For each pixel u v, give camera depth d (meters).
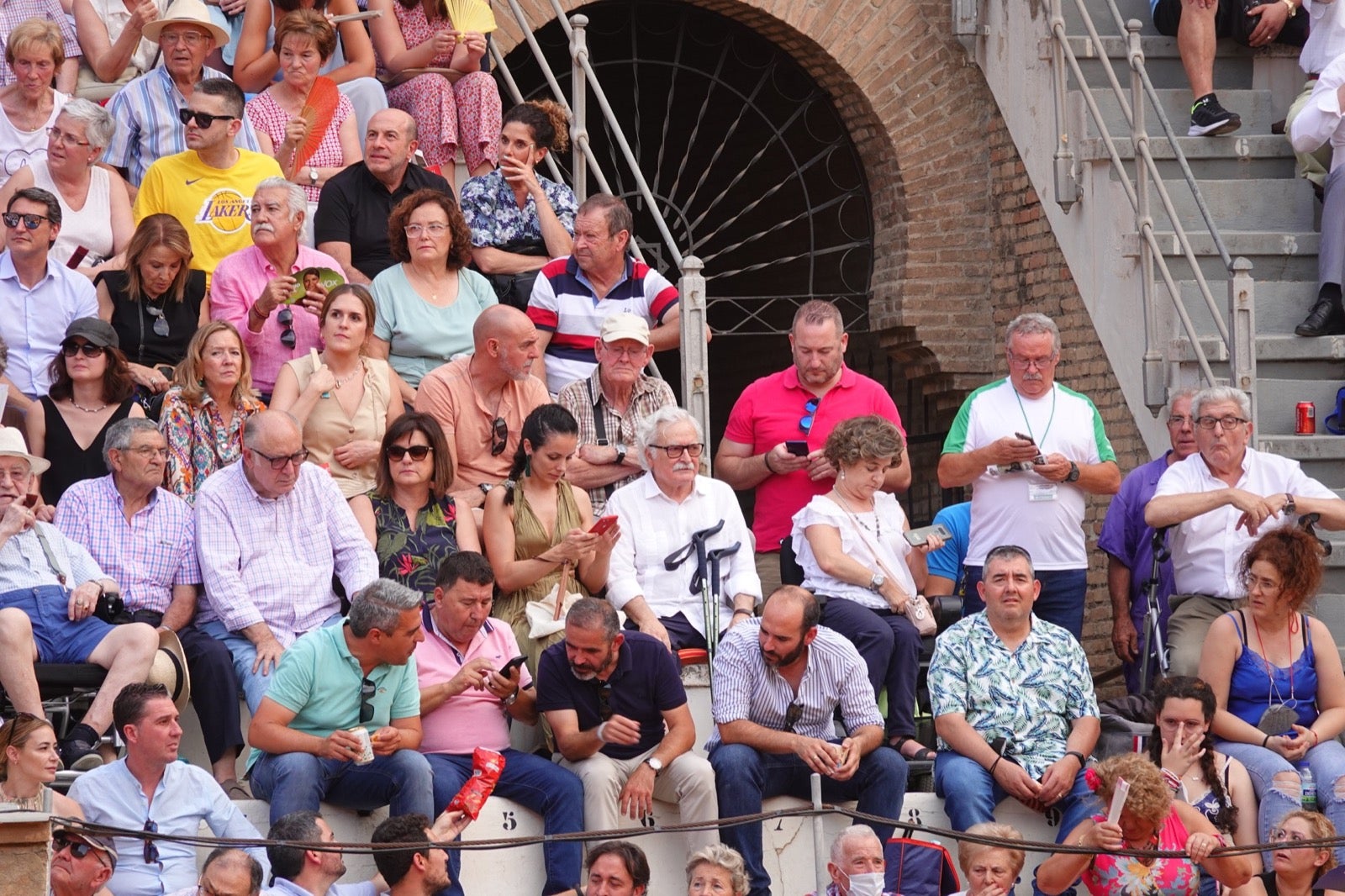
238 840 19.11
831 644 26.55
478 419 29.70
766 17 44.53
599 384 30.58
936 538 29.11
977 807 26.47
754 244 50.91
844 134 46.59
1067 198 38.91
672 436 28.41
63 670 24.88
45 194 30.30
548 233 34.59
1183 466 30.33
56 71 34.44
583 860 25.42
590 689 25.73
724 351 56.91
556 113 36.12
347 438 29.28
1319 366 35.41
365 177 33.88
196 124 32.94
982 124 45.38
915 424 48.38
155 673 24.91
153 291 30.78
